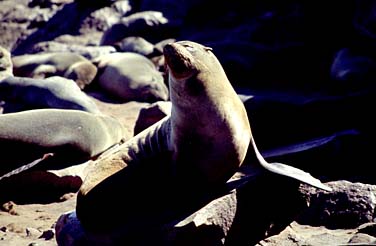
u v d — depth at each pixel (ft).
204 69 37.35
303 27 144.77
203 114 37.37
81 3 173.88
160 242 36.81
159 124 43.09
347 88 112.27
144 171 40.04
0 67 102.58
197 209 38.06
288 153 67.21
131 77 108.99
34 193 62.13
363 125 73.56
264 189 40.40
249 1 170.30
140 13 159.22
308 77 124.57
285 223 41.98
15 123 60.23
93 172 40.70
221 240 37.81
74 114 64.44
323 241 42.88
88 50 139.44
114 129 68.80
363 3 129.59
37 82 88.38
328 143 66.74
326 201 48.78
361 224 47.14
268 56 126.11
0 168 60.85
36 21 169.37
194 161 38.78
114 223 39.17
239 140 38.50
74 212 42.75
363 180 62.23
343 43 135.03
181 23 164.76
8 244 46.50
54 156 62.49
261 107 74.18
